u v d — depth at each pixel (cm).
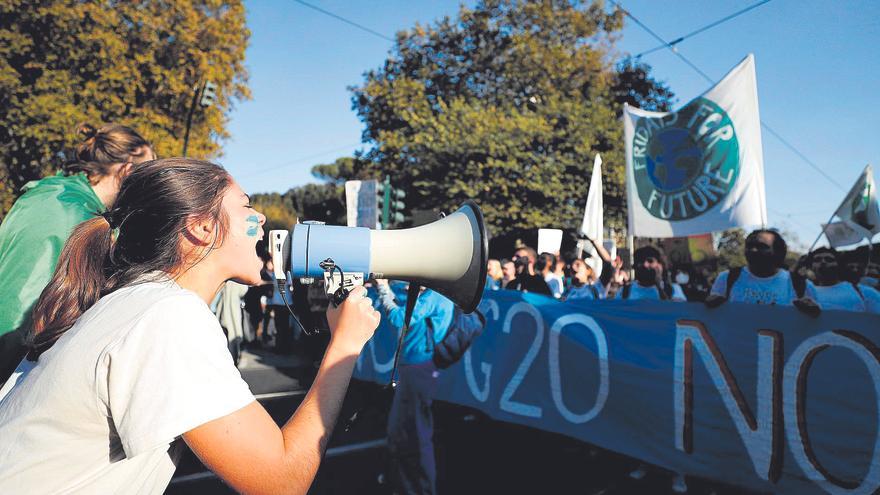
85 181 171
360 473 355
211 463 79
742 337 307
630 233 574
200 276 97
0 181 1282
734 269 380
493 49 1839
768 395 295
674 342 333
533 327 409
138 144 183
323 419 92
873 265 536
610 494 327
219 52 1612
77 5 1293
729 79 509
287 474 83
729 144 505
